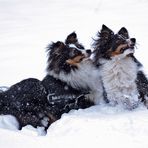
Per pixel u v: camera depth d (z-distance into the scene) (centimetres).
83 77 698
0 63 1198
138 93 687
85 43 1305
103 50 691
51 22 1866
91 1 2414
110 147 493
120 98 684
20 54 1298
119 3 2166
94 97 712
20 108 689
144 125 547
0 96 714
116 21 1677
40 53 1295
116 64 680
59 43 698
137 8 1959
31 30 1709
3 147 513
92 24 1681
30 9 2345
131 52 668
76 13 2052
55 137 546
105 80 695
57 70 689
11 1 2706
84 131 553
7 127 650
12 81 1017
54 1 2581
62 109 682
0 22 1984
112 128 548
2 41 1524
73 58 685
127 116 595
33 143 524
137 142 497
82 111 667
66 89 684
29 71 1095
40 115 692
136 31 1411
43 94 693
